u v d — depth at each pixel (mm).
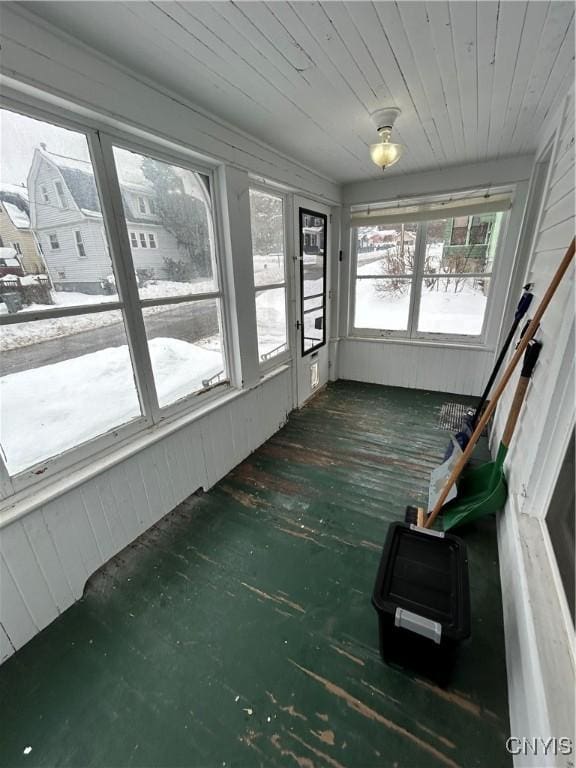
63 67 1169
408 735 1045
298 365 3338
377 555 1696
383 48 1311
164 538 1830
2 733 1085
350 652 1277
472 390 3607
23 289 1217
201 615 1433
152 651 1304
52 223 1274
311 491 2189
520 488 1462
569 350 1141
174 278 1844
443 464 2203
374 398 3646
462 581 1181
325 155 2572
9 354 1210
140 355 1697
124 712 1126
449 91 1658
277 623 1393
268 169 2346
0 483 1234
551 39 1262
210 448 2207
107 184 1435
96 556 1594
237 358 2346
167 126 1570
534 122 2086
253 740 1048
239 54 1321
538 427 1326
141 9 1062
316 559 1688
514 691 1058
